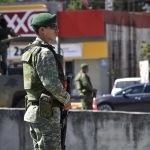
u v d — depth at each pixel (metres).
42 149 11.86
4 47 31.27
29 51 12.06
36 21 12.08
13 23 82.50
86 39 88.31
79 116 19.00
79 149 18.97
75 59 87.88
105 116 18.69
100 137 18.73
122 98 51.53
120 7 127.12
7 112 19.80
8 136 19.75
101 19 88.38
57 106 11.91
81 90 37.50
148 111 50.94
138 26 91.50
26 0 93.12
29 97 12.09
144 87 51.50
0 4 83.25
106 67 87.38
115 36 89.12
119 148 18.50
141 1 128.75
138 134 18.22
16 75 32.09
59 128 11.93
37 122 11.82
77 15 88.31
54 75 11.66
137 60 89.69
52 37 12.17
